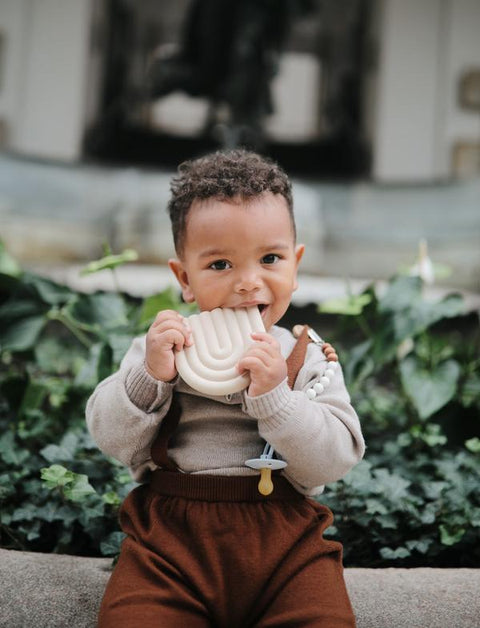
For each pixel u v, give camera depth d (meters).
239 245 1.16
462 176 7.83
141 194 6.52
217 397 1.19
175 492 1.17
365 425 2.27
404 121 8.00
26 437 1.87
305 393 1.20
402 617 1.20
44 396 2.23
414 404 2.08
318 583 1.08
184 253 1.24
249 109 7.67
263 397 1.09
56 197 6.59
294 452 1.11
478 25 7.97
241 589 1.09
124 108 8.09
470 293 6.49
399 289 2.10
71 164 6.73
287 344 1.29
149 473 1.29
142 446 1.20
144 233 6.13
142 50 8.25
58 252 6.50
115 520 1.58
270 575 1.10
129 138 7.98
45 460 1.81
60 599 1.21
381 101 8.03
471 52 7.96
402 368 2.02
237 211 1.16
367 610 1.21
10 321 2.10
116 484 1.65
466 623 1.19
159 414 1.18
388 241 6.99
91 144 7.91
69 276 4.70
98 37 8.02
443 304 2.04
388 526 1.57
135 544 1.14
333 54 8.48
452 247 6.75
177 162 7.89
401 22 8.06
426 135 7.96
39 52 7.70
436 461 1.85
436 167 7.90
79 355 2.55
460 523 1.57
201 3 7.66
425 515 1.59
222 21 7.64
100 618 1.06
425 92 8.00
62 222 6.55
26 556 1.36
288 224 1.22
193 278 1.21
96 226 6.57
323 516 1.22
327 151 8.20
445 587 1.29
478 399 2.25
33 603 1.19
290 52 8.48
